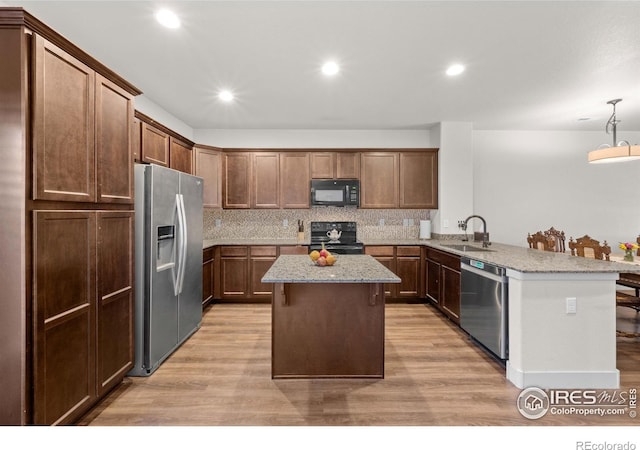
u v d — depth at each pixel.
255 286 4.45
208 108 3.95
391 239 4.93
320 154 4.69
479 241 4.36
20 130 1.48
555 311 2.26
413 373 2.50
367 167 4.70
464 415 1.98
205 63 2.78
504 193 5.06
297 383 2.36
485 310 2.74
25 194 1.49
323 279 2.01
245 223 5.03
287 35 2.34
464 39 2.40
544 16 2.12
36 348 1.54
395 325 3.58
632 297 3.20
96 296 1.96
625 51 2.58
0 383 1.50
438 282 3.95
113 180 2.11
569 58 2.69
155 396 2.18
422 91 3.41
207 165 4.47
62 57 1.68
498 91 3.42
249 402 2.11
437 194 4.70
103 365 2.03
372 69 2.89
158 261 2.62
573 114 4.21
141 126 3.11
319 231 5.00
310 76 3.04
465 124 4.58
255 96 3.55
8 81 1.48
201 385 2.33
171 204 2.77
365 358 2.43
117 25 2.22
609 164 5.10
